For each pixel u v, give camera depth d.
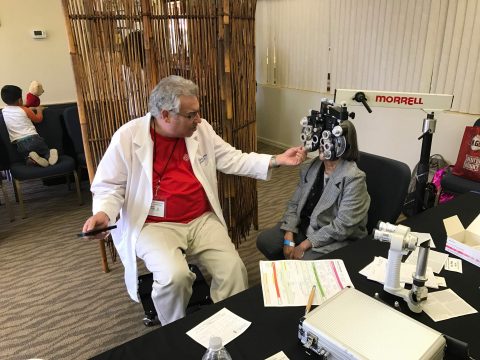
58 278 2.57
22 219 3.47
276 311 1.13
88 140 2.26
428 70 3.32
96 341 2.02
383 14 3.53
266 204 3.67
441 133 3.37
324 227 1.75
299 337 0.98
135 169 1.84
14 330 2.11
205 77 2.33
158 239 1.81
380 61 3.66
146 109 2.28
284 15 4.56
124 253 1.91
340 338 0.89
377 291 1.19
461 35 3.05
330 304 0.99
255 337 1.03
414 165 3.63
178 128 1.77
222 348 0.94
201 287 2.10
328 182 1.77
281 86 4.93
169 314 1.75
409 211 2.22
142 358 0.98
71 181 4.35
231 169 2.08
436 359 0.86
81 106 2.18
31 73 4.37
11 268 2.70
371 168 1.84
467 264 1.33
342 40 3.96
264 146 5.30
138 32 2.13
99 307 2.28
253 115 2.78
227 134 2.48
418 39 3.32
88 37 2.09
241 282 1.81
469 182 2.83
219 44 2.29
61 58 4.48
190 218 1.96
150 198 1.85
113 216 1.75
